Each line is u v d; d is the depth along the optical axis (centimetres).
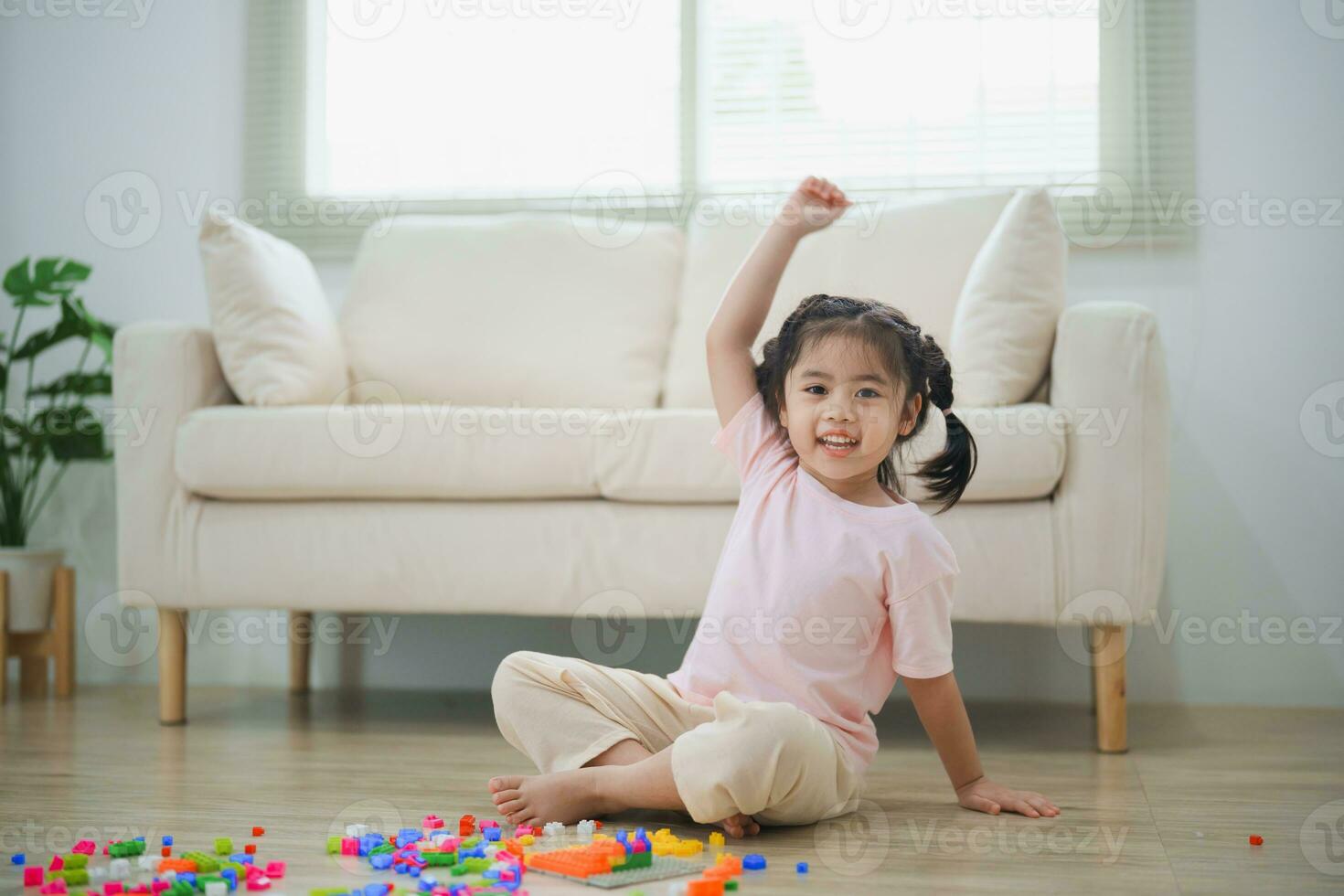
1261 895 98
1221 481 238
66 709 223
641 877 100
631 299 245
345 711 218
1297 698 234
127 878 101
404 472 188
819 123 263
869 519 130
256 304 210
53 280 245
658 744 130
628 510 186
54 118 280
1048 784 149
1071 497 174
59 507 269
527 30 273
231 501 197
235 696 241
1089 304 180
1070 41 253
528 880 100
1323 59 241
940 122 258
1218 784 149
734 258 243
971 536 175
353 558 191
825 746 116
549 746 129
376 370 241
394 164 276
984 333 196
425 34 276
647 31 270
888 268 228
